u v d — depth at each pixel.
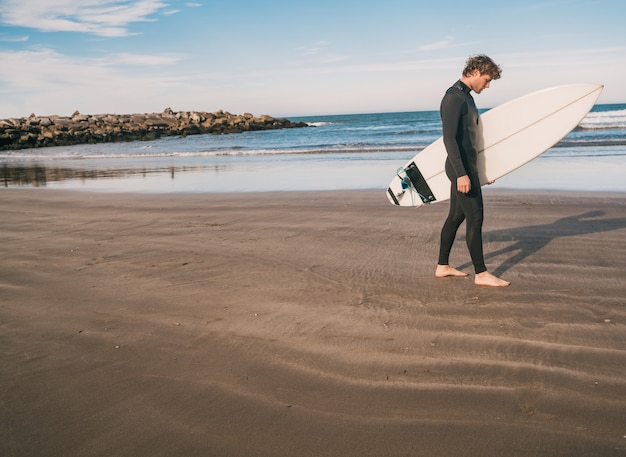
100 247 5.66
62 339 3.23
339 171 12.66
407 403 2.34
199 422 2.26
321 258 4.92
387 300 3.73
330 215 7.05
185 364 2.83
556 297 3.62
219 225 6.70
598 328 3.07
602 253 4.69
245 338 3.15
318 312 3.54
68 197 9.96
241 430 2.19
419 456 1.97
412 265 4.60
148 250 5.45
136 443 2.12
